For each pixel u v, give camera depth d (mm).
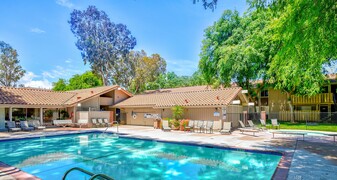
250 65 24094
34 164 10125
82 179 8062
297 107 31531
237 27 28047
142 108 26891
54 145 15062
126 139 16812
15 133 18516
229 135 17062
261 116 22375
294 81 11836
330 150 10734
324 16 6457
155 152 12562
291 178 6418
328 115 25766
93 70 46969
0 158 11375
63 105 24594
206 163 10078
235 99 23078
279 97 32156
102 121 24969
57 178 8141
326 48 7555
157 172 8898
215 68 27828
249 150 11320
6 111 21969
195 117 22031
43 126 22281
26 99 22969
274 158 10539
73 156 11750
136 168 9469
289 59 9367
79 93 29312
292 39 7328
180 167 9531
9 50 48594
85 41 43938
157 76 50156
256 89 28953
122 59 46375
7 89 23641
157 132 19516
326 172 7000
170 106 22875
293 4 6945
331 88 28969
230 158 10852
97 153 12445
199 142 13727
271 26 9320
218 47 27500
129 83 47062
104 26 45281
